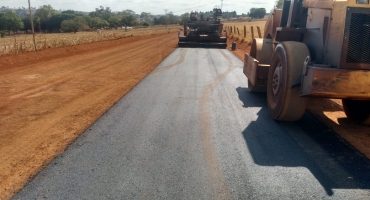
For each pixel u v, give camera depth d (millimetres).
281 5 8477
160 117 6469
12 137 5410
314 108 7332
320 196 3625
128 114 6676
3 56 16422
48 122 6195
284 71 5793
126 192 3654
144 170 4176
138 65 14867
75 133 5551
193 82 10461
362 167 4371
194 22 29734
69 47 23250
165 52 22125
